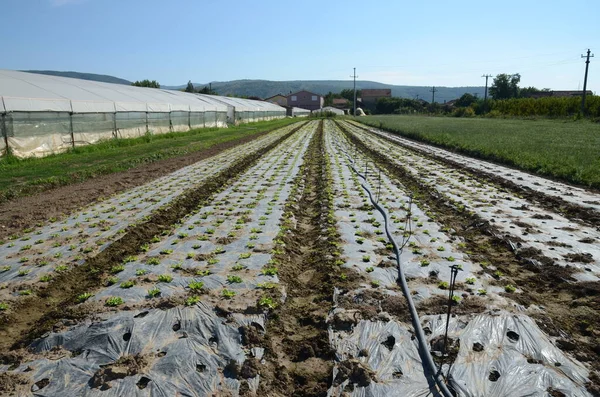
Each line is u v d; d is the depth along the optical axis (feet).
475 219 37.50
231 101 208.74
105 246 31.78
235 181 57.52
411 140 117.91
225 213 40.24
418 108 412.57
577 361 17.28
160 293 23.20
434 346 18.22
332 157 80.84
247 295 23.09
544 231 33.94
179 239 33.14
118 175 61.62
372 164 71.51
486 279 25.02
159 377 16.58
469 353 17.63
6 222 38.47
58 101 76.74
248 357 18.07
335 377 16.83
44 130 73.82
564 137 102.12
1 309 22.65
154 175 61.57
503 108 276.41
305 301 23.85
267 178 59.36
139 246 32.53
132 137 102.22
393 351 18.01
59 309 22.57
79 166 64.95
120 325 19.69
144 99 112.37
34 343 19.10
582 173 53.11
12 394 15.90
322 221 37.78
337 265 27.37
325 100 532.73
